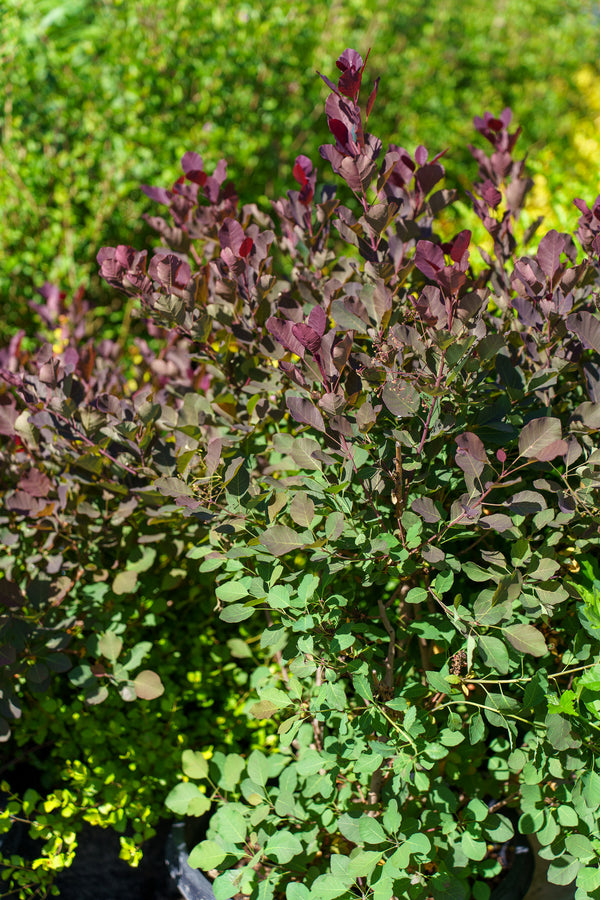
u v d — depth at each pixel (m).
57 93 3.14
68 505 1.60
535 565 1.33
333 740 1.45
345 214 1.45
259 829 1.47
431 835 1.43
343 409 1.34
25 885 1.50
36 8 3.19
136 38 3.18
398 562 1.37
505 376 1.43
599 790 1.31
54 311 2.07
